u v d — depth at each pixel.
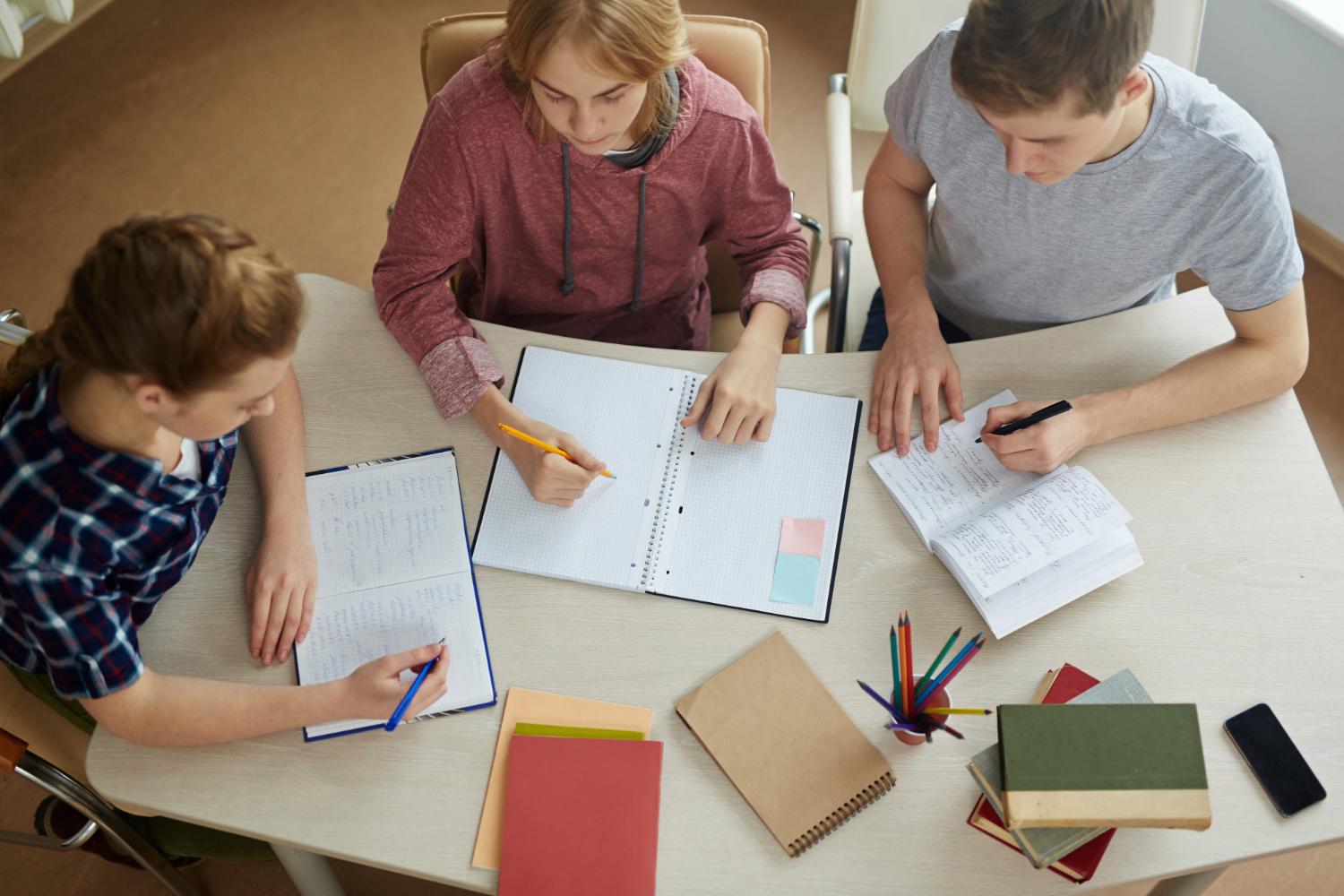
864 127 1.79
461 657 1.21
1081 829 1.06
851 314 1.80
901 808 1.13
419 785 1.14
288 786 1.14
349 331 1.42
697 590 1.25
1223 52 2.31
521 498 1.30
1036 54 1.05
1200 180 1.27
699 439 1.35
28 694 1.27
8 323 1.45
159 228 0.92
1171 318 1.42
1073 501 1.25
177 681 1.14
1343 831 1.11
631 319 1.69
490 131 1.36
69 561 1.07
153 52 2.71
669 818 1.12
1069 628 1.22
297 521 1.26
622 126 1.29
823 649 1.22
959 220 1.48
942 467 1.33
